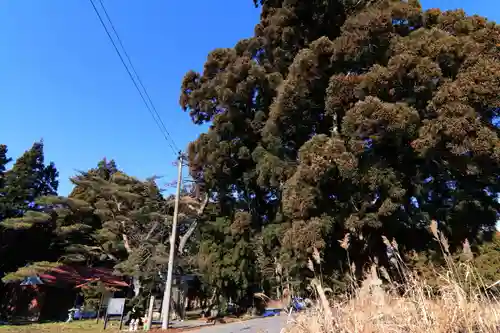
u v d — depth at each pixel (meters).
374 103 9.85
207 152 17.41
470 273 3.16
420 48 10.84
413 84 10.69
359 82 11.12
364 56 12.28
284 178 13.45
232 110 17.03
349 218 9.96
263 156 14.78
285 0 16.09
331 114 12.14
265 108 17.16
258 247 18.11
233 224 18.30
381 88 10.76
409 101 10.88
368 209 10.46
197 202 23.03
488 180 10.16
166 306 15.22
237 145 17.23
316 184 10.54
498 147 8.87
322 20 15.60
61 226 23.84
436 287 3.60
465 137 9.07
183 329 14.23
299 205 10.39
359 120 10.05
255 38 18.42
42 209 23.42
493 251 7.01
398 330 2.91
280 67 16.95
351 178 10.20
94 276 23.16
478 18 11.28
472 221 9.05
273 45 17.20
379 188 10.36
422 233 9.42
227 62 18.81
